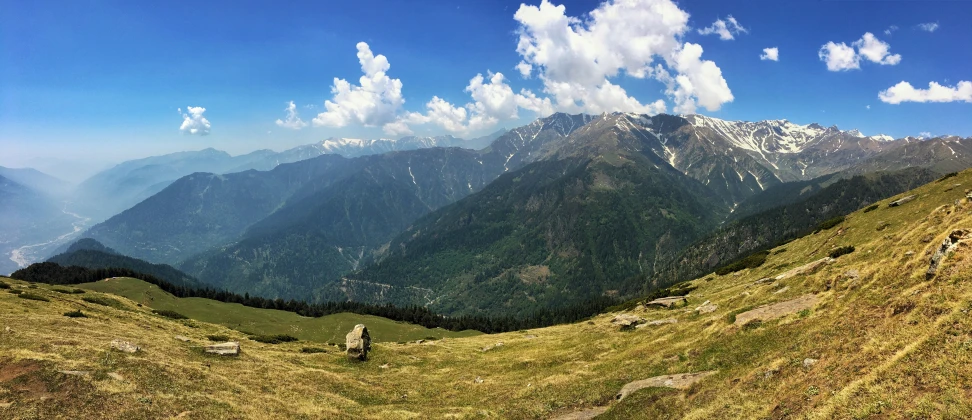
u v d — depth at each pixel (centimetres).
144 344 4709
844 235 8825
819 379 2352
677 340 4703
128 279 14162
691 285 11019
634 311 9044
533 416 3688
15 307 5662
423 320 18562
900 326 2444
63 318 5366
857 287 3691
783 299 4669
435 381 5444
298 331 12694
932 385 1795
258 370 4750
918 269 3142
